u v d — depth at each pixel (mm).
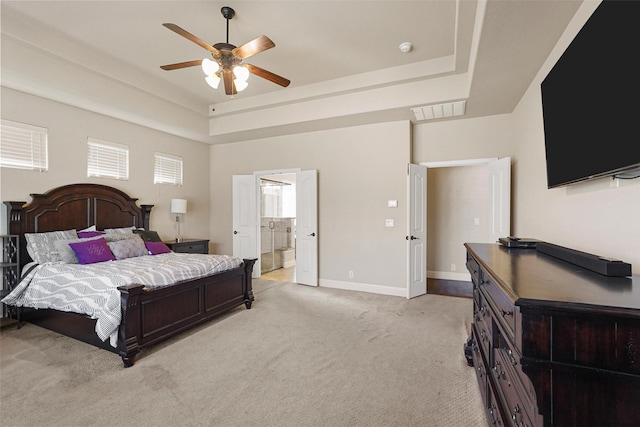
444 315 3672
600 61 1425
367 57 3580
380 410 1925
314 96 4344
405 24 2930
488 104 3814
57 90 3480
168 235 5359
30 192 3623
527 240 2174
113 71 3781
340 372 2373
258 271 5773
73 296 2803
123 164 4645
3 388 2141
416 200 4500
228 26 2939
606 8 1357
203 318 3252
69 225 3920
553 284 1030
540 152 2854
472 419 1832
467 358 2453
